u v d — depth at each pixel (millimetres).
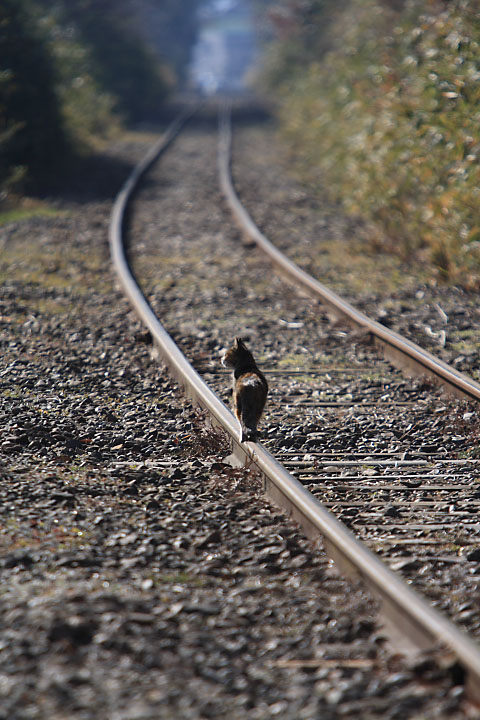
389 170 42281
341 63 63969
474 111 33969
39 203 49875
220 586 11734
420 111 38438
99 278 33688
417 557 12930
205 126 110625
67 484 14781
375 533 13883
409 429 18922
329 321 28562
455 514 14672
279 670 9453
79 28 106562
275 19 125250
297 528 13625
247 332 26875
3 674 8852
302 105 83875
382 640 10234
